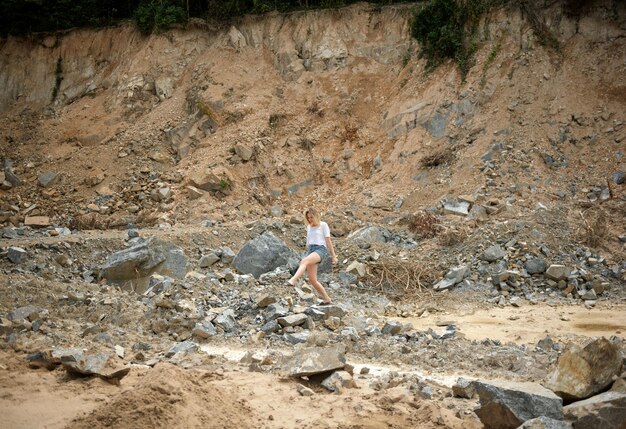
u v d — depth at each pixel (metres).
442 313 13.01
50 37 29.61
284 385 6.80
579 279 14.40
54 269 14.25
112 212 21.48
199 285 11.61
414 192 20.03
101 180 23.09
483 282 14.55
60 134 25.97
